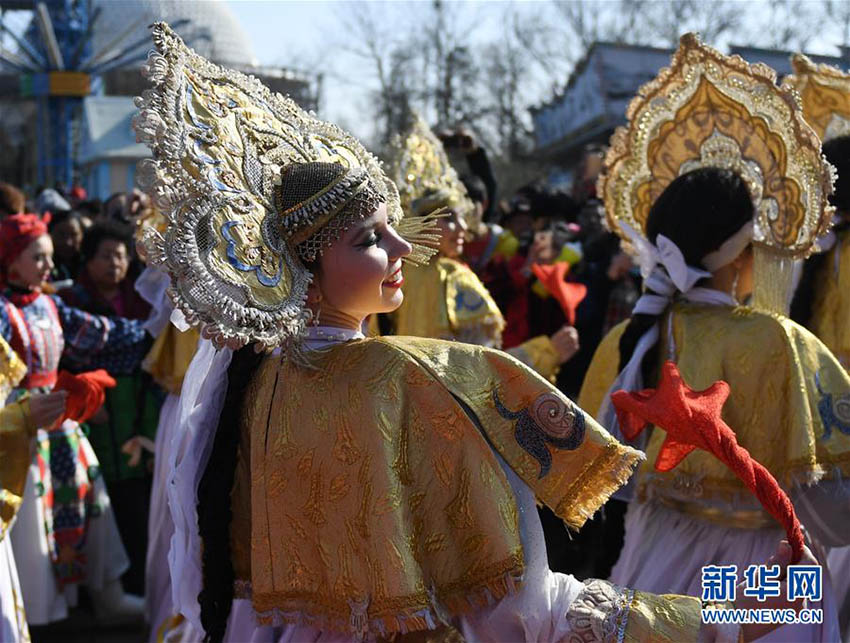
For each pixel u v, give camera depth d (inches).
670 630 67.4
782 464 95.4
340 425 67.9
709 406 75.5
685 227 100.7
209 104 69.0
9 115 1471.5
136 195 266.4
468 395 67.6
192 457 76.3
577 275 224.7
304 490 69.4
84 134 1103.6
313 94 677.3
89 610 191.5
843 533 96.3
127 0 1119.0
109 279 200.7
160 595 159.8
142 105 65.3
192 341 160.7
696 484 96.7
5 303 156.8
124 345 187.3
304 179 68.6
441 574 67.6
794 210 102.2
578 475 67.6
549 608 68.4
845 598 111.6
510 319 223.0
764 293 103.3
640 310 104.6
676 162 113.2
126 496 193.5
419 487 67.6
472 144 239.9
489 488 66.6
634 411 77.4
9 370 109.7
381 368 68.0
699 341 99.1
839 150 127.0
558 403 67.9
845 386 96.6
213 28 826.2
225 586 75.1
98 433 190.1
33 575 163.3
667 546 100.0
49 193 334.6
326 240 68.6
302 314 67.9
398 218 77.0
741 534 96.6
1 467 103.3
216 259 64.8
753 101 105.1
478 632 68.9
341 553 67.7
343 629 68.1
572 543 179.2
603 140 698.8
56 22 1096.2
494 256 232.8
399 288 72.9
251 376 74.5
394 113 1139.3
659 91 114.2
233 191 67.0
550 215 275.0
